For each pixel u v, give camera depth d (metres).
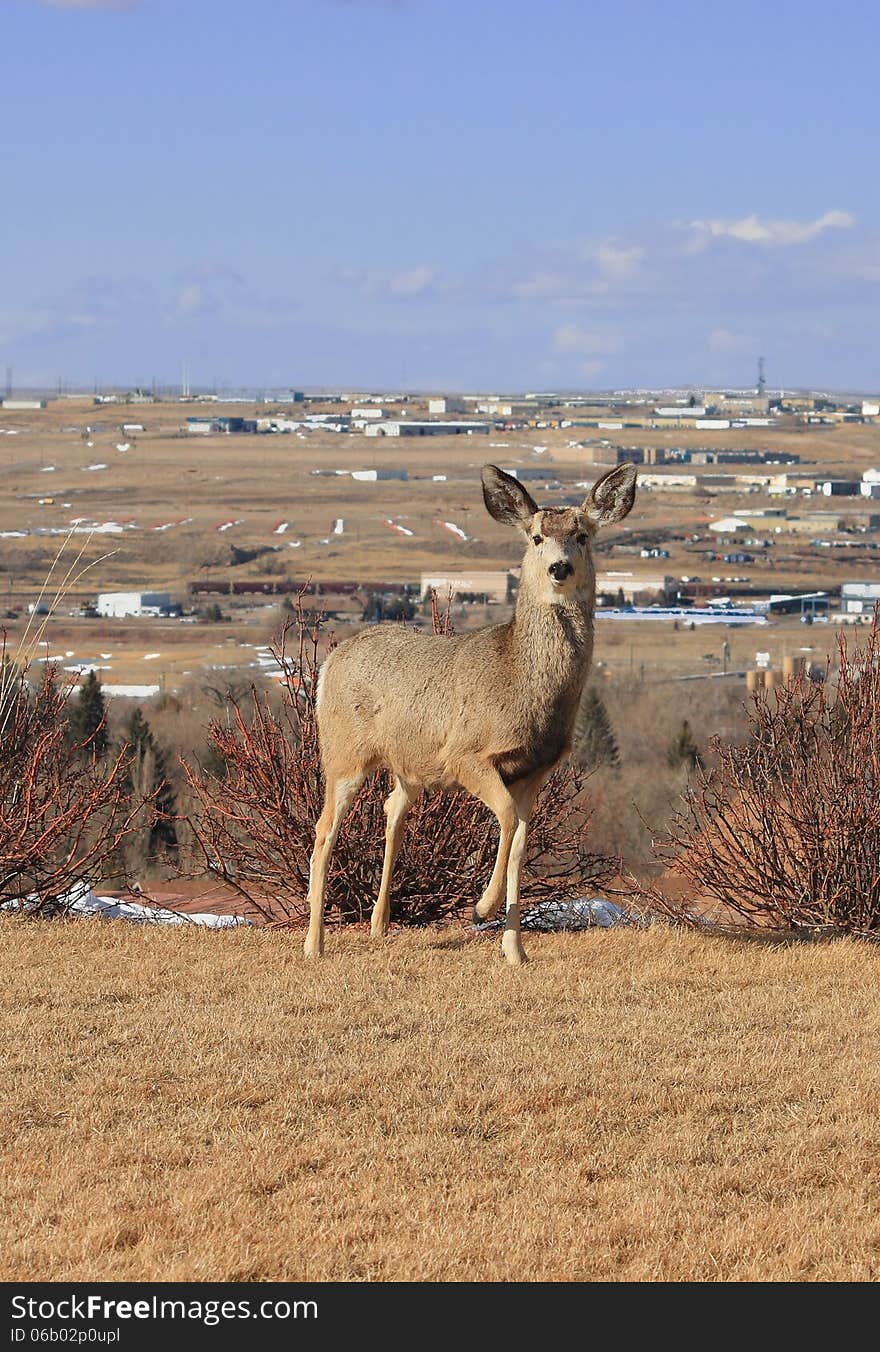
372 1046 15.73
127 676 137.00
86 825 25.55
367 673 20.06
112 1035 15.98
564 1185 12.58
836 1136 13.67
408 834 24.25
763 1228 11.94
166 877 36.03
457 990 18.02
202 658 158.62
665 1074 15.06
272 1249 11.42
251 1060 15.26
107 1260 11.27
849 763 23.52
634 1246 11.73
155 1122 13.73
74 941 20.77
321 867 20.30
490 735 19.06
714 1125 13.96
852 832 23.09
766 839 24.02
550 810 25.22
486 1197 12.35
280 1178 12.62
